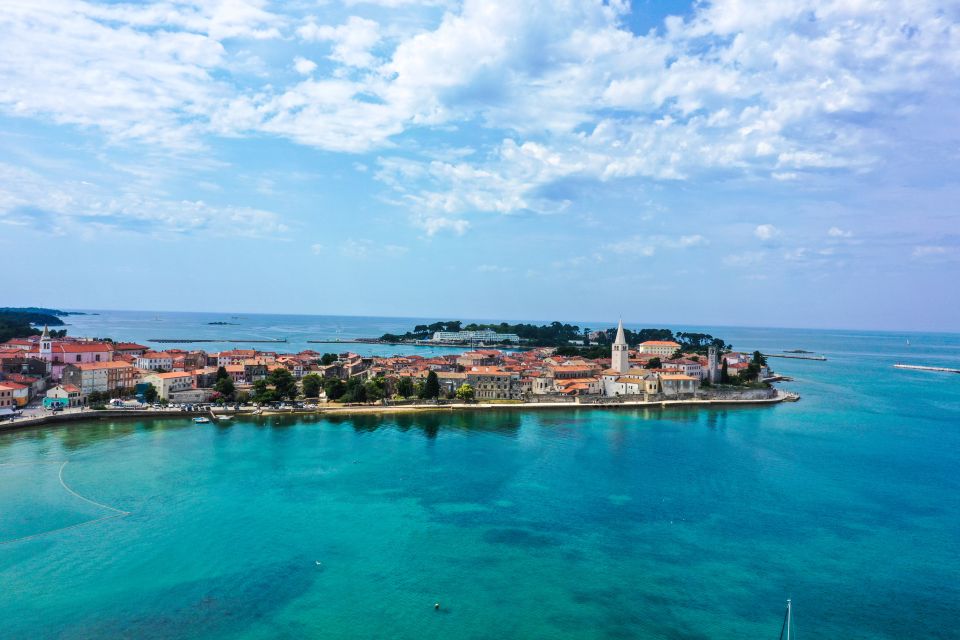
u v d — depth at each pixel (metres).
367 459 152.62
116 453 152.62
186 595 83.38
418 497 124.25
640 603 83.69
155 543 99.31
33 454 150.00
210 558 94.50
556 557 97.38
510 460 154.00
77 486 125.38
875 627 78.88
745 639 75.38
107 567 90.75
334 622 77.50
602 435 187.00
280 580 88.19
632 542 103.56
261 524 108.38
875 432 198.25
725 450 168.38
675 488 132.50
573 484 134.38
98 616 77.62
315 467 144.38
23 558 92.94
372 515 113.69
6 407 195.62
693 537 106.12
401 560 95.44
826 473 146.38
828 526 112.00
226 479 133.25
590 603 83.38
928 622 80.25
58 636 73.31
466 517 113.69
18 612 78.25
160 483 129.25
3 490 121.69
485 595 85.00
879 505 123.75
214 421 198.88
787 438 186.38
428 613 79.94
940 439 187.62
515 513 116.19
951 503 125.50
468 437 181.50
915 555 100.06
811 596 86.31
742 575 92.25
